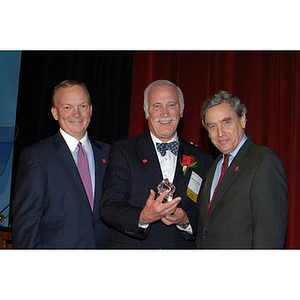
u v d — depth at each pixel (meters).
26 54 5.68
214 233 2.62
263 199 2.43
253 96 4.93
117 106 5.41
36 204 2.92
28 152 3.05
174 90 3.04
